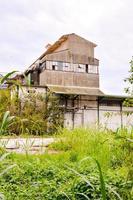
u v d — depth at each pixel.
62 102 32.31
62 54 38.50
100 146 8.36
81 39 39.81
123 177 4.85
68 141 9.91
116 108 34.78
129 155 4.13
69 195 4.12
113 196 3.80
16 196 4.34
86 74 39.31
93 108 34.00
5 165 3.21
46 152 8.31
